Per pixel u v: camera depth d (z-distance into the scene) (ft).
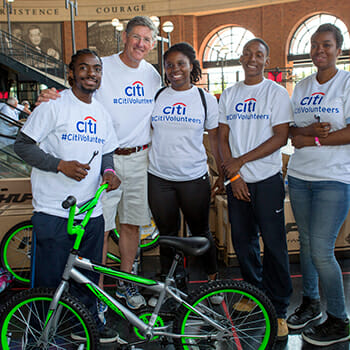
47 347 7.13
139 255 12.01
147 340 7.33
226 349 8.05
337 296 8.07
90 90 7.54
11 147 19.83
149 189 9.61
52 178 7.46
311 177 8.05
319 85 7.97
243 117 8.48
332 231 7.89
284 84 59.31
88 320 7.00
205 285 7.28
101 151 7.96
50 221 7.40
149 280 7.28
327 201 7.84
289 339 8.46
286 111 8.19
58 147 7.45
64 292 7.09
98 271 7.20
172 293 7.26
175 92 9.18
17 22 63.93
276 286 8.48
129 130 9.39
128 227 10.31
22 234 11.70
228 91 8.83
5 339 7.15
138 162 9.59
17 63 52.60
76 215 6.99
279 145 8.19
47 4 63.26
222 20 63.05
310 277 8.93
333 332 8.14
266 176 8.32
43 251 7.48
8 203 13.03
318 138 7.70
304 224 8.60
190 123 9.02
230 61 64.44
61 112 7.36
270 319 7.32
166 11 63.36
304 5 58.03
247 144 8.45
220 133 8.95
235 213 8.79
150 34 8.96
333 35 7.62
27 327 7.50
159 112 9.20
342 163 7.80
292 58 60.13
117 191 9.42
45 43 64.34
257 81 8.47
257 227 9.09
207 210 9.85
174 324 7.34
